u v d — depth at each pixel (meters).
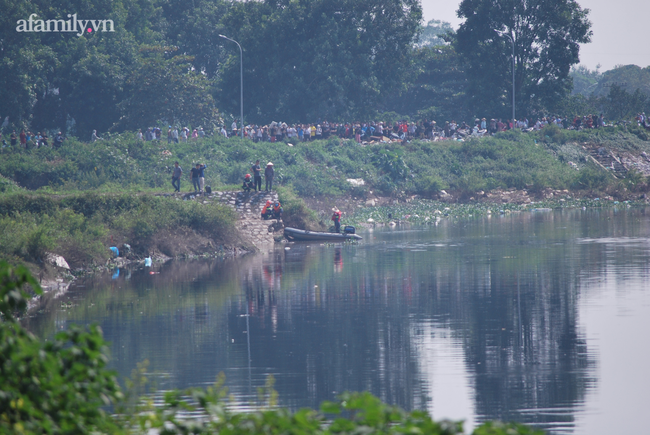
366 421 24.80
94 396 25.52
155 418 26.72
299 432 23.53
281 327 77.44
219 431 25.20
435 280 104.62
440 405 52.44
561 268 111.81
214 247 145.50
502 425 24.58
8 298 24.67
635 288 93.25
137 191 169.25
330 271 116.44
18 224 112.81
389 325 77.44
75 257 120.25
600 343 67.75
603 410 50.72
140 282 109.38
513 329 74.06
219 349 68.56
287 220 171.00
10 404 22.92
